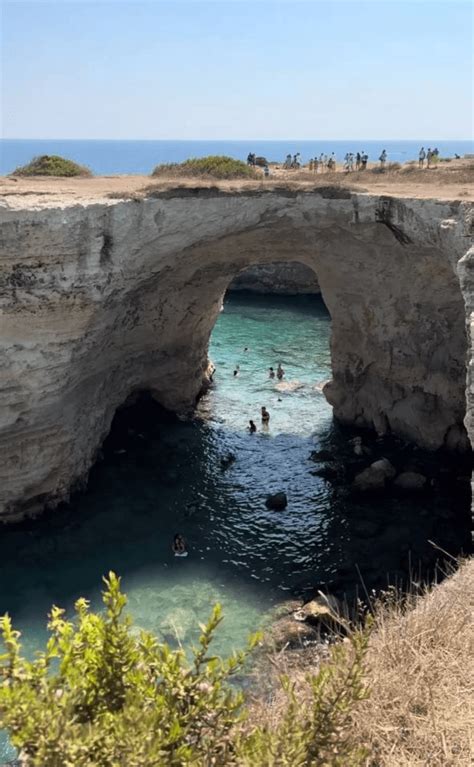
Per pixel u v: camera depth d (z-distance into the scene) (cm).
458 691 907
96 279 2128
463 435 2780
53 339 2095
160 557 2111
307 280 6147
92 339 2284
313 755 714
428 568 2020
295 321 5269
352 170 4238
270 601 1898
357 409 3131
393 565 2050
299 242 2797
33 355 2064
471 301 1778
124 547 2159
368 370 3052
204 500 2466
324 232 2694
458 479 2573
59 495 2377
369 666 912
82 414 2467
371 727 844
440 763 812
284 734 709
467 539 2167
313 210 2544
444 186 2855
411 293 2708
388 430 3030
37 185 2622
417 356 2827
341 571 2031
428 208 2231
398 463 2742
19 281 1964
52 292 2023
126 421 3142
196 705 723
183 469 2711
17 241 1914
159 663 758
